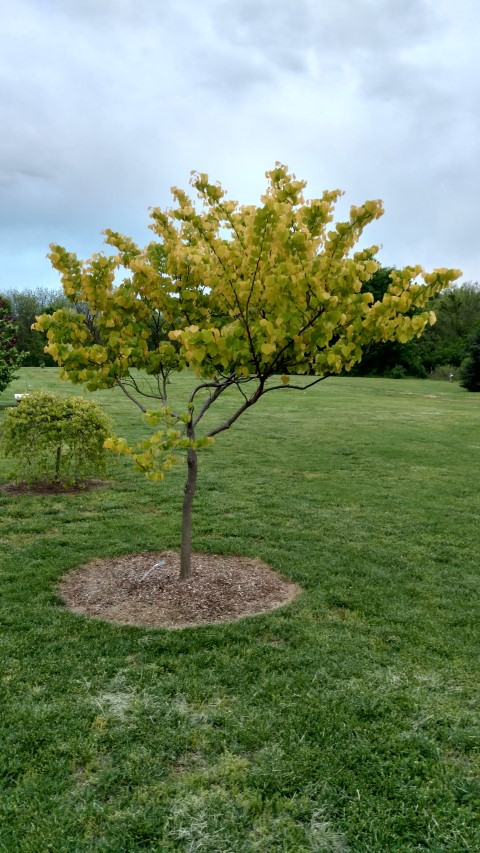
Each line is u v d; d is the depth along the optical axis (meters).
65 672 3.77
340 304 4.02
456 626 4.62
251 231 4.01
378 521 7.38
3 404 17.66
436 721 3.38
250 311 4.30
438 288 3.98
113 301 4.62
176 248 4.50
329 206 4.14
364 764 3.01
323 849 2.52
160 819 2.65
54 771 2.92
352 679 3.78
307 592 5.12
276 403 21.28
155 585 5.11
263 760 3.02
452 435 14.84
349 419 17.44
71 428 8.17
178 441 4.26
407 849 2.53
